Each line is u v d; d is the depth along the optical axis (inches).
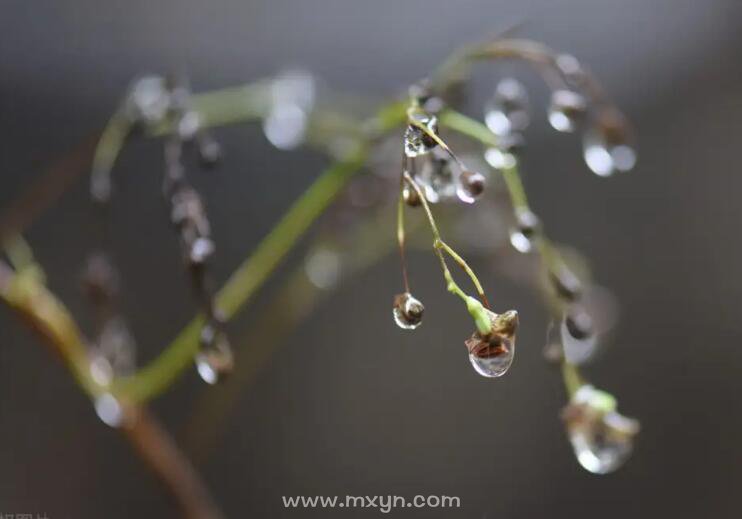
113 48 15.2
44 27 15.0
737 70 16.0
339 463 13.8
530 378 14.2
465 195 7.2
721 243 15.3
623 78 16.2
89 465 13.1
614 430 8.1
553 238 15.3
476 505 13.6
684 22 16.3
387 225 10.0
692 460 14.1
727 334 14.8
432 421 14.1
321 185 9.0
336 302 14.6
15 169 14.4
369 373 14.3
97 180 9.1
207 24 15.5
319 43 15.8
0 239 9.5
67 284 13.8
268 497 13.4
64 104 14.9
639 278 15.2
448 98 8.5
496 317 6.9
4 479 12.9
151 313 14.2
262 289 14.0
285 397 14.0
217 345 8.1
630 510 13.6
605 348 14.7
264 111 9.6
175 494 9.4
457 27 15.8
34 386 13.4
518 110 8.5
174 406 13.4
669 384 14.6
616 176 15.7
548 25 15.9
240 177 15.0
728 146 15.8
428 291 14.6
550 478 13.7
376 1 15.8
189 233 8.2
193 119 8.7
